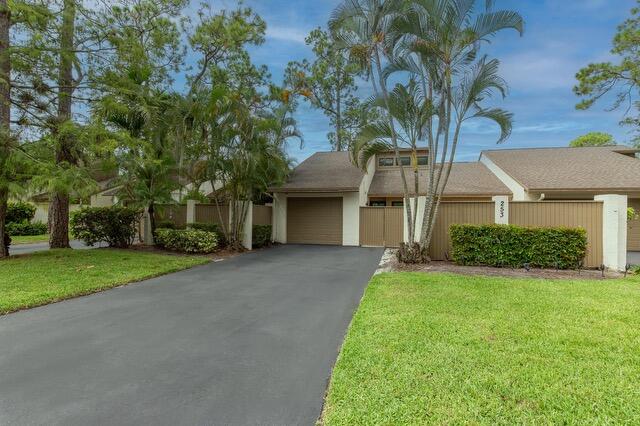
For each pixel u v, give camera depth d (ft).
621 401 9.13
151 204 41.45
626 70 43.86
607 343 12.83
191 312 18.02
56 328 15.56
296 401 9.71
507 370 10.82
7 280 23.56
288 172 50.72
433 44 28.07
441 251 35.70
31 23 32.76
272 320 16.76
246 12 60.18
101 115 35.81
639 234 49.65
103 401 9.71
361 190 52.54
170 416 9.01
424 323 15.03
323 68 76.69
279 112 47.42
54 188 29.32
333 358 12.50
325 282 25.34
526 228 29.66
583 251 28.60
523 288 21.52
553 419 8.46
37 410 9.26
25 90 34.04
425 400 9.25
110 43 37.06
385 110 31.76
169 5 49.67
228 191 43.16
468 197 54.90
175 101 40.98
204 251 39.11
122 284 24.27
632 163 54.65
